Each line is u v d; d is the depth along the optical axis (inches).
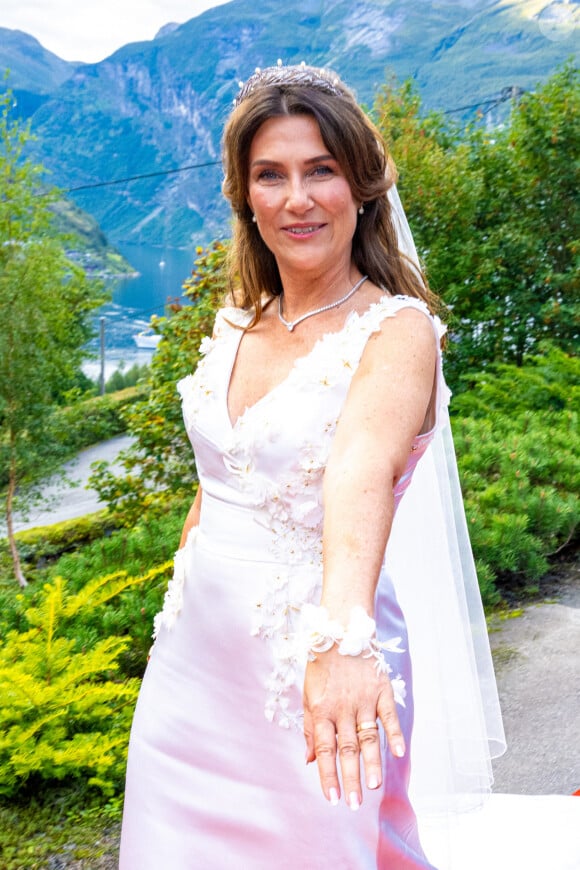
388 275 74.3
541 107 427.5
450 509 92.4
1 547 393.4
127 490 318.0
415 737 87.7
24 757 123.3
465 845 101.8
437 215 423.5
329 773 47.7
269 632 67.8
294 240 69.7
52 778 133.4
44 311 345.7
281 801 67.1
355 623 49.9
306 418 67.2
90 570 190.2
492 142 456.8
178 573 76.0
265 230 71.0
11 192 362.6
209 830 69.8
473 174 431.8
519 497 223.8
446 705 88.0
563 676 164.4
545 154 425.4
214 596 71.0
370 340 66.5
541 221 436.5
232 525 71.1
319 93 68.1
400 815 70.2
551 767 134.9
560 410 313.7
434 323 67.3
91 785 132.4
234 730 69.4
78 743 128.3
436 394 68.8
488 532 205.6
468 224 431.8
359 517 54.1
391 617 73.2
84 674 133.5
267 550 69.3
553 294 428.1
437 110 461.4
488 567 201.3
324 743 48.4
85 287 607.5
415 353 64.3
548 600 203.8
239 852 68.7
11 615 166.9
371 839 65.8
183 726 72.1
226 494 72.0
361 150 68.9
